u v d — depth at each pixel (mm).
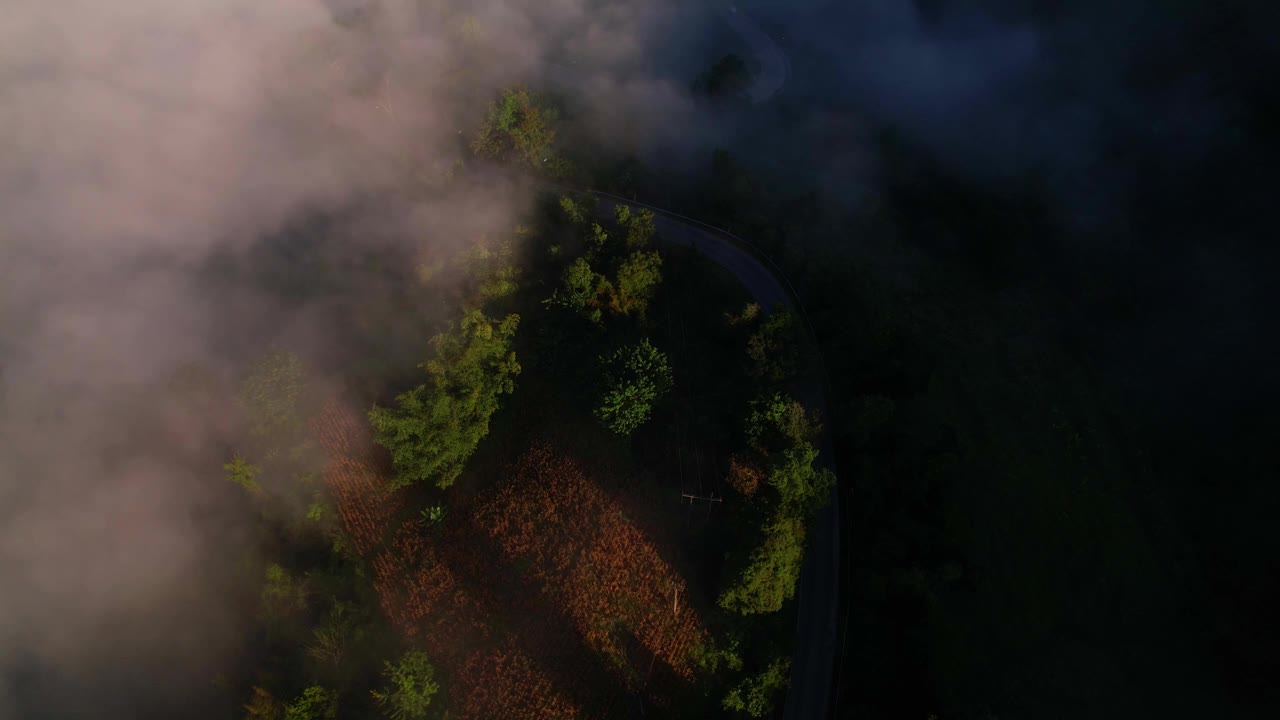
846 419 63625
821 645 56531
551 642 56719
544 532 61656
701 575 57969
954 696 53594
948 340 83688
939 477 61562
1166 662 65312
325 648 56438
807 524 54750
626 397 58688
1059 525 68250
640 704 53625
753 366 63969
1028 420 78375
